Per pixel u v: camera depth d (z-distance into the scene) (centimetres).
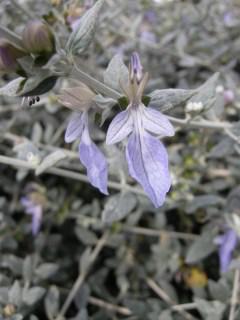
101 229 12
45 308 11
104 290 11
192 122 9
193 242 11
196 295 10
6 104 14
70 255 12
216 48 15
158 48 14
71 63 6
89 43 6
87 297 10
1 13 12
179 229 13
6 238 11
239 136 9
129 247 12
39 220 12
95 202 12
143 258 12
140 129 6
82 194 13
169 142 13
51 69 6
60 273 11
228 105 12
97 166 6
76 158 12
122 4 14
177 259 11
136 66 6
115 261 11
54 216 12
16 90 6
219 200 10
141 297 11
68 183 13
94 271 12
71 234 12
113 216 9
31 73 6
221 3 16
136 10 15
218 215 10
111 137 6
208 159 13
